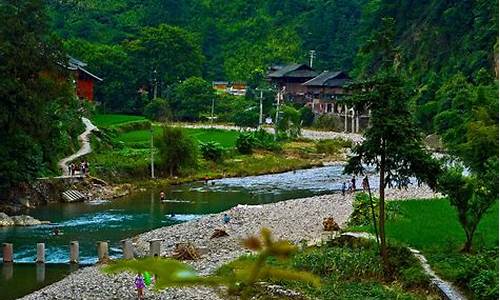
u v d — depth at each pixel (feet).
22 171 220.64
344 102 120.37
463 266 109.70
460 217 121.19
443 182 119.55
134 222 194.59
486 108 157.58
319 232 164.96
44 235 175.01
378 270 116.98
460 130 174.19
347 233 141.08
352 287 112.06
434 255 120.88
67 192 233.14
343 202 211.82
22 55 217.15
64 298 116.67
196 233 171.53
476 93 305.73
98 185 248.93
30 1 226.58
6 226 186.39
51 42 231.09
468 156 127.03
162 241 165.78
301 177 303.27
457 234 137.08
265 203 229.25
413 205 179.11
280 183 283.59
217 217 192.03
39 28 231.09
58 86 232.73
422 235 136.98
